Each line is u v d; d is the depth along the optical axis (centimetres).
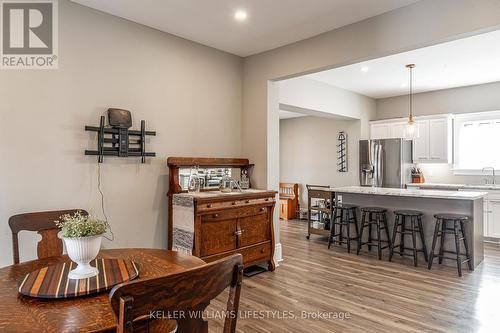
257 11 328
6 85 273
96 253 149
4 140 271
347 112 673
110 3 311
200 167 406
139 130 354
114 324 108
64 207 301
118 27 340
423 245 439
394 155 641
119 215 338
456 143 646
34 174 284
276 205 442
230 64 452
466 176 638
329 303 304
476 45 414
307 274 388
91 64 320
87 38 317
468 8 276
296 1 307
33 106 285
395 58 466
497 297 317
